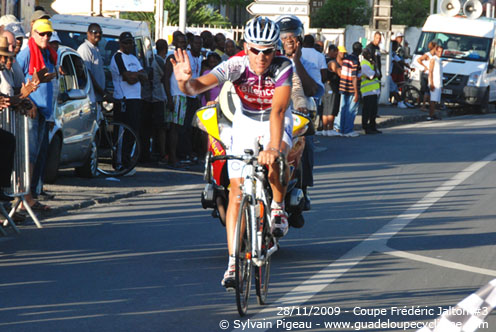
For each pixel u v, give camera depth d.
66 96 18.86
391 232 14.82
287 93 10.02
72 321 9.26
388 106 48.12
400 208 17.38
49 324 9.13
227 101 11.45
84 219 15.73
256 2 31.84
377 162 25.36
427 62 46.84
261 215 10.01
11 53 14.58
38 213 15.88
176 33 22.88
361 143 30.81
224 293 10.57
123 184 20.16
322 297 10.43
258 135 10.32
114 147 21.31
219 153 11.72
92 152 20.73
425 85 44.75
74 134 19.66
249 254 9.60
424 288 10.94
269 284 11.05
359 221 15.84
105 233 14.42
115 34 25.44
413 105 48.03
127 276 11.39
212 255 12.77
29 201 15.76
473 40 48.06
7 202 15.99
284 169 9.41
